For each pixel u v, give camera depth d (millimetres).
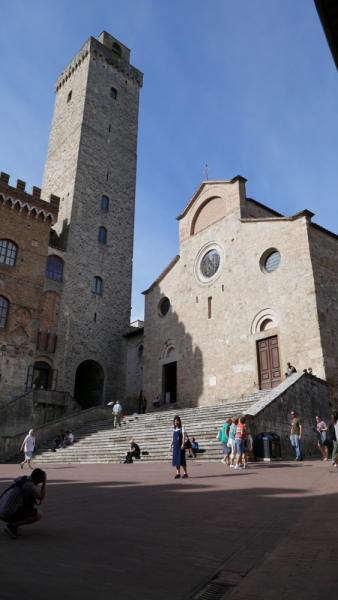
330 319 25922
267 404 19156
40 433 30047
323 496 8820
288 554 5215
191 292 35188
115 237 44594
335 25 5602
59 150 47375
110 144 47094
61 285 38812
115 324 42281
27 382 33281
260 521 7000
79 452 24406
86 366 41906
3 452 28156
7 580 4492
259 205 34281
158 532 6531
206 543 5879
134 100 51781
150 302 39531
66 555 5402
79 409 34656
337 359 25250
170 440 21438
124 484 12031
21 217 36344
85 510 8367
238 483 11367
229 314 31172
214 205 35594
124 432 26250
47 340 36531
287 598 3992
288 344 26438
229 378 29828
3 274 34188
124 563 5082
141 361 40438
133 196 47875
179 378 33969
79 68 49188
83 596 4102
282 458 18516
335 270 27797
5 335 33094
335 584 4227
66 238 40562
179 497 9547
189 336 34125
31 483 6711
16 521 6434
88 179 43781
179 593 4188
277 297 27875
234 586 4340
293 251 27625
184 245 37344
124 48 53406
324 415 23062
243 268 31000
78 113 46281
